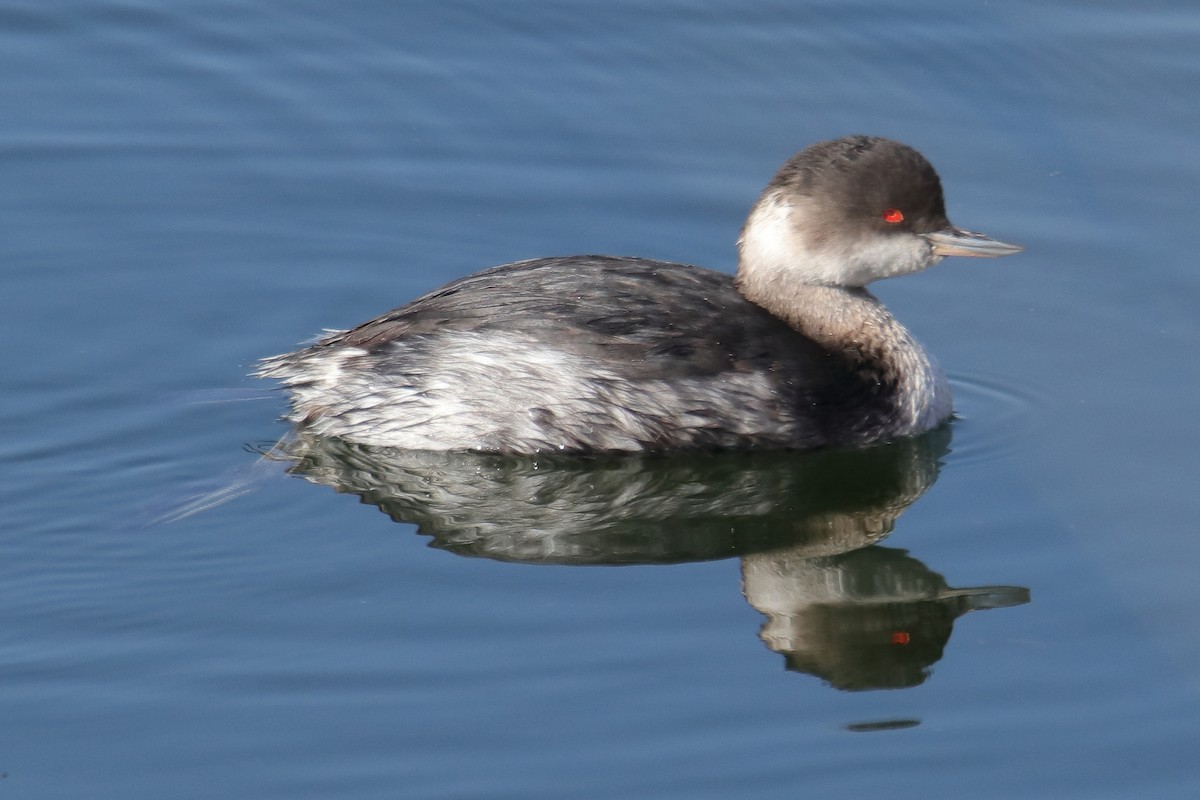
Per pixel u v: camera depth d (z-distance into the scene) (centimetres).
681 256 1564
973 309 1526
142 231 1574
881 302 1429
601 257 1330
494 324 1257
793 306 1327
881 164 1302
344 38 1825
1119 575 1177
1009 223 1591
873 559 1212
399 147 1686
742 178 1647
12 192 1608
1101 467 1306
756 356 1276
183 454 1289
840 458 1309
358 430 1292
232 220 1595
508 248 1577
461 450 1282
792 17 1842
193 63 1783
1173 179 1628
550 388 1250
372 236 1586
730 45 1816
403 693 1045
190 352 1424
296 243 1575
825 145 1327
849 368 1311
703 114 1727
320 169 1658
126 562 1163
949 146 1675
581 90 1759
